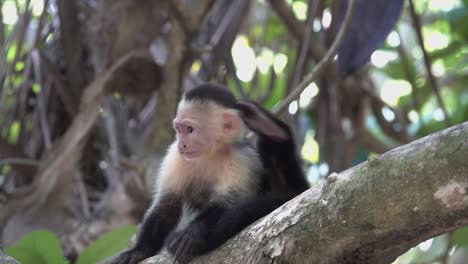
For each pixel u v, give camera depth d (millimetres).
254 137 8500
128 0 9648
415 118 12406
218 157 7844
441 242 10188
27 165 9961
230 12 10562
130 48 9547
